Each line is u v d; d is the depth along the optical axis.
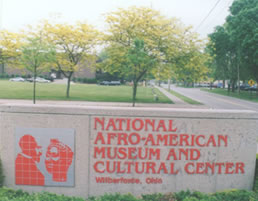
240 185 5.47
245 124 5.40
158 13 21.95
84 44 24.83
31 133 5.32
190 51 22.78
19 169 5.38
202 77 24.98
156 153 5.38
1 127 5.33
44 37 23.80
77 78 68.00
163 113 5.32
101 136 5.32
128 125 5.32
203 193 5.29
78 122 5.30
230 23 35.47
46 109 5.27
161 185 5.43
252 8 31.86
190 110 5.41
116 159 5.38
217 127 5.38
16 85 40.66
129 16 21.89
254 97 39.25
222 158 5.42
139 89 50.22
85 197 5.41
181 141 5.37
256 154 6.02
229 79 51.09
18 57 23.59
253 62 34.25
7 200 4.45
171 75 25.56
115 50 23.53
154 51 22.02
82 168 5.38
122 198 4.97
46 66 20.06
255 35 29.67
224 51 41.31
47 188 5.41
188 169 5.41
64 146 5.33
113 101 24.55
